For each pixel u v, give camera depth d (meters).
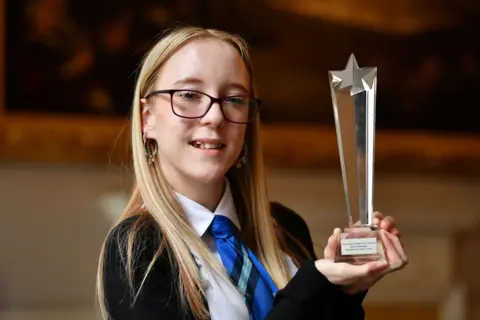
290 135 5.41
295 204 5.40
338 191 5.48
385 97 5.59
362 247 1.60
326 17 5.54
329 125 5.49
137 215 1.76
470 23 5.71
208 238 1.81
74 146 5.06
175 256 1.68
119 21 5.18
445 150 5.61
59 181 5.12
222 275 1.73
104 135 5.10
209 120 1.72
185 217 1.79
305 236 2.16
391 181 5.62
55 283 5.09
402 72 5.62
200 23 5.32
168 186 1.80
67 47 5.10
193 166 1.74
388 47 5.62
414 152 5.57
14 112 5.01
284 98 5.44
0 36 4.99
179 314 1.62
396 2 5.64
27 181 5.08
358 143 1.71
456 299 5.60
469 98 5.68
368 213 1.70
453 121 5.66
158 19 5.23
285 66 5.47
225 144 1.76
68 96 5.09
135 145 1.82
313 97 5.48
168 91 1.73
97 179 5.15
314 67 5.51
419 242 5.62
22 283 5.05
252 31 5.43
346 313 1.61
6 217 5.05
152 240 1.69
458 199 5.70
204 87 1.74
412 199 5.63
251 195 1.96
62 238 5.11
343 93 1.72
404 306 5.57
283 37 5.48
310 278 1.58
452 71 5.68
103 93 5.14
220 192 1.86
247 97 1.79
